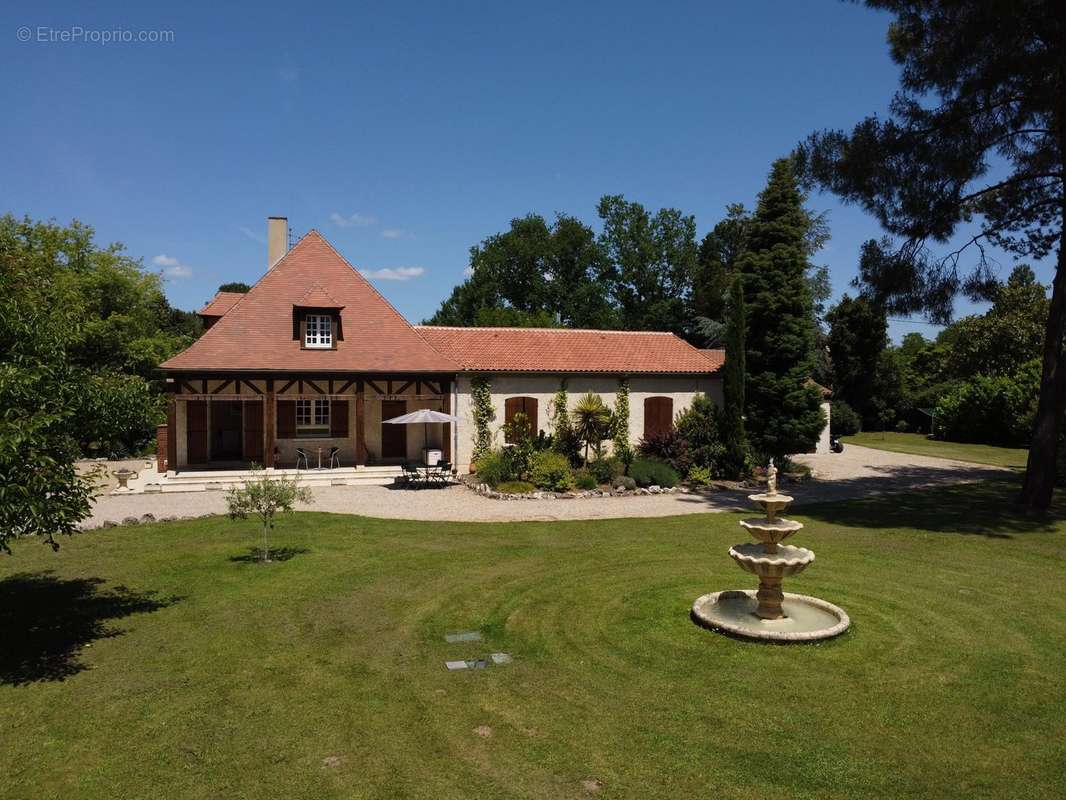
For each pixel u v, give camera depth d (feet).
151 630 31.76
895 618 33.24
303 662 28.04
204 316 93.20
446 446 82.17
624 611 34.14
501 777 19.69
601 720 23.02
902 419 159.53
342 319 82.99
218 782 19.52
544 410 85.40
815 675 26.53
